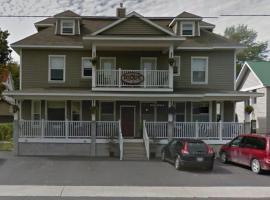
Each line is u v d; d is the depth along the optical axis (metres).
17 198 12.20
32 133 24.91
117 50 28.41
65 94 25.39
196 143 19.66
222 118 28.53
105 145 25.06
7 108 55.66
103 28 26.31
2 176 16.62
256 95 26.47
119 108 28.27
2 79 43.44
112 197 12.49
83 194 12.89
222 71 28.83
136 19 27.09
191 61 28.78
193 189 14.07
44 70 28.36
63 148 24.95
